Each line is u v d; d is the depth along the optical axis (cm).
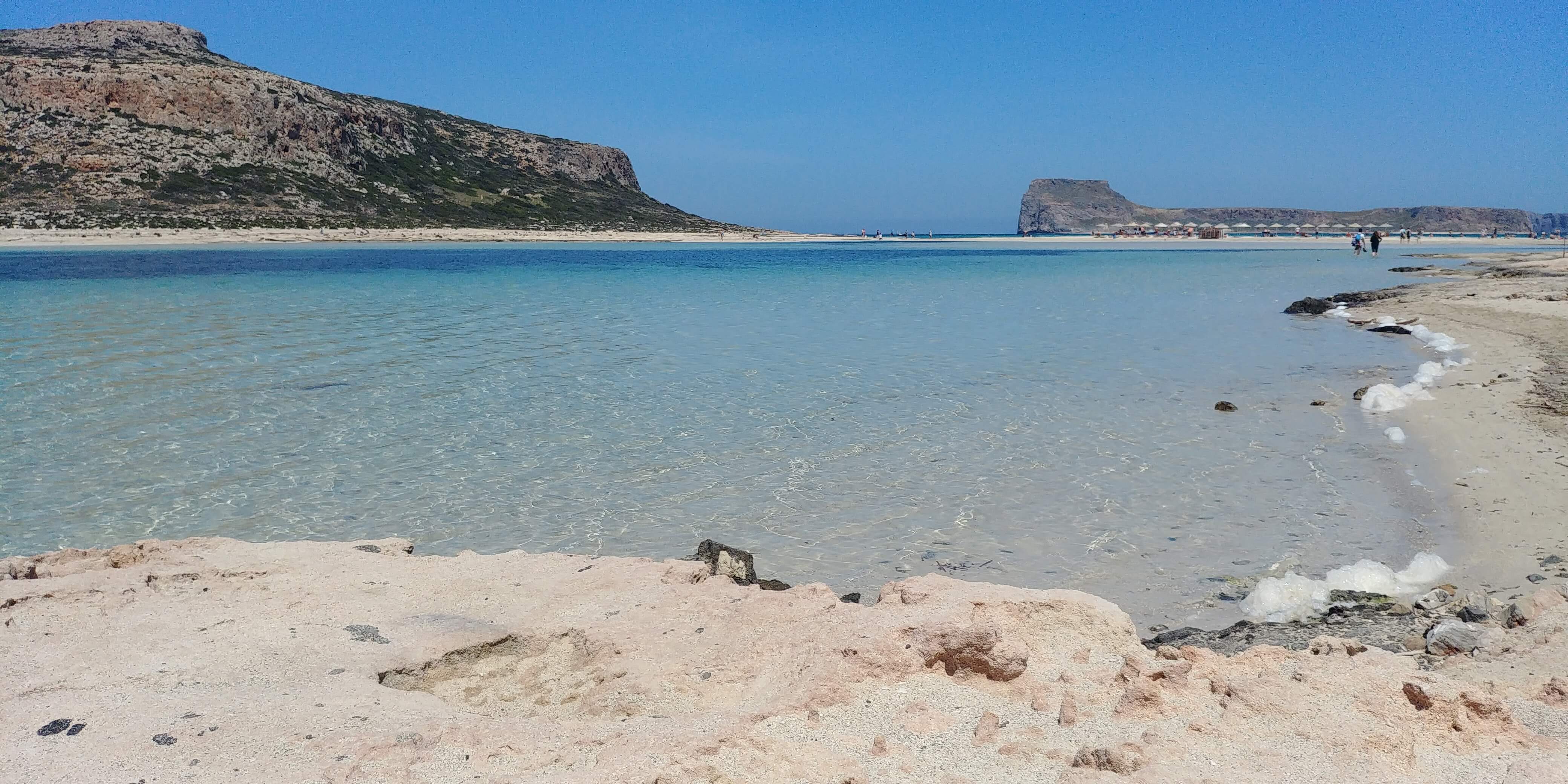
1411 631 720
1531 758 394
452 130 13588
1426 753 403
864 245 12694
